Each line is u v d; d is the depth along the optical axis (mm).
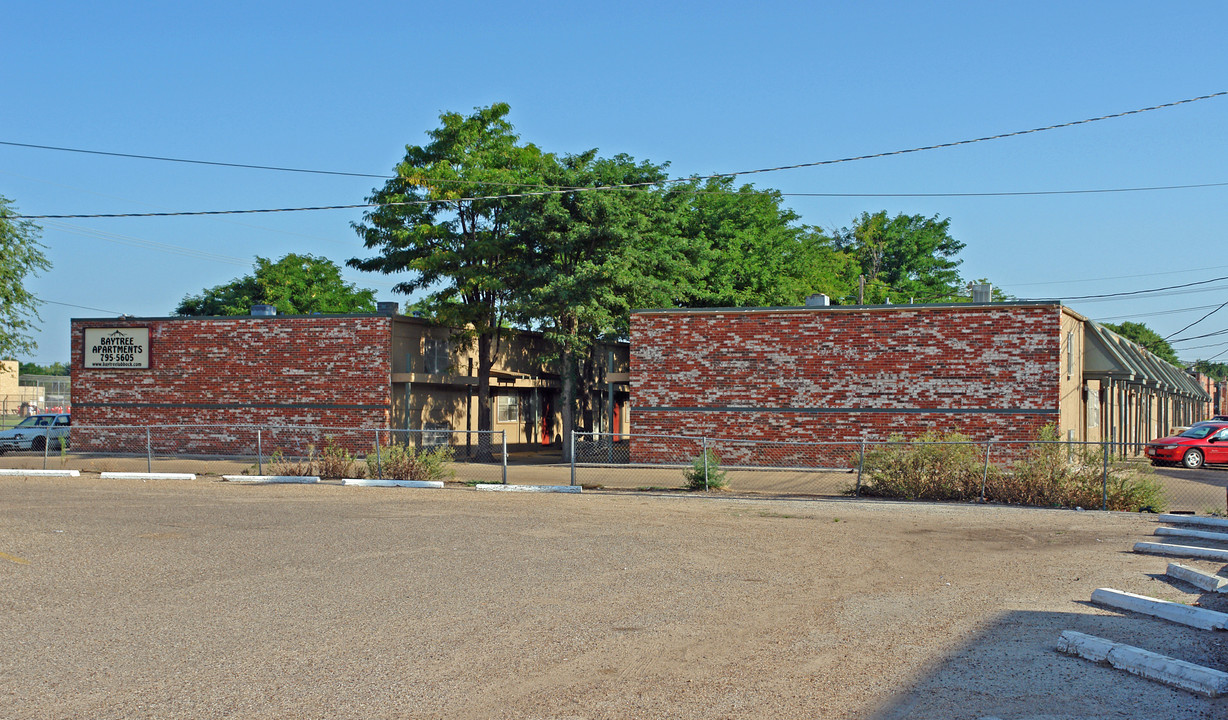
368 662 6941
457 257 31703
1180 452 30797
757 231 41594
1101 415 35531
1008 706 5957
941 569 11078
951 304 25734
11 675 6590
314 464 24062
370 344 30578
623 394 42062
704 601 9164
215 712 5809
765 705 5973
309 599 9188
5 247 35500
